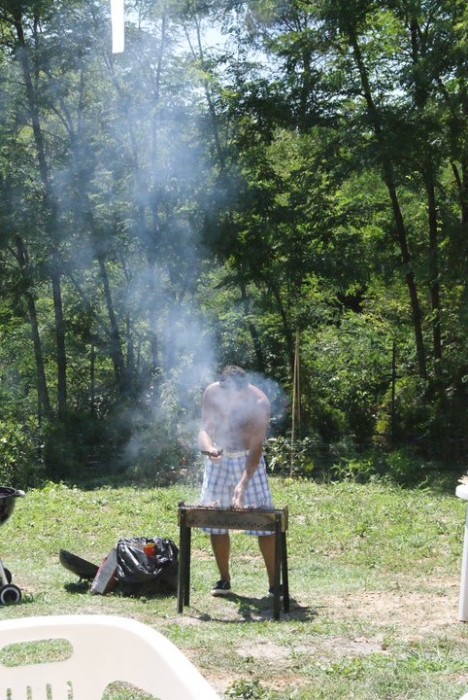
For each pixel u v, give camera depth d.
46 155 19.97
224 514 6.92
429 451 17.14
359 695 4.90
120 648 2.21
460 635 6.28
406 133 16.67
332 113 18.00
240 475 7.26
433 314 17.92
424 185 17.52
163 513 12.23
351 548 9.81
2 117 19.48
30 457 16.36
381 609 7.16
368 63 17.53
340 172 17.28
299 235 18.39
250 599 7.47
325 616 6.87
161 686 2.08
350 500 13.02
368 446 17.64
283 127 18.39
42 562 9.11
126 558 7.63
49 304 22.64
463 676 5.28
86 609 6.99
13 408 19.95
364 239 18.28
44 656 5.39
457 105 16.08
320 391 18.52
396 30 17.19
